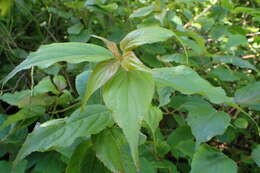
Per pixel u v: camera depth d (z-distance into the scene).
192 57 1.11
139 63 0.52
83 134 0.57
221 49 1.21
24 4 1.33
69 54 0.54
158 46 1.11
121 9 1.33
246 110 1.14
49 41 1.44
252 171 1.03
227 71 1.03
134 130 0.48
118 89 0.51
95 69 0.53
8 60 1.36
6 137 0.75
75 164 0.60
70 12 1.39
